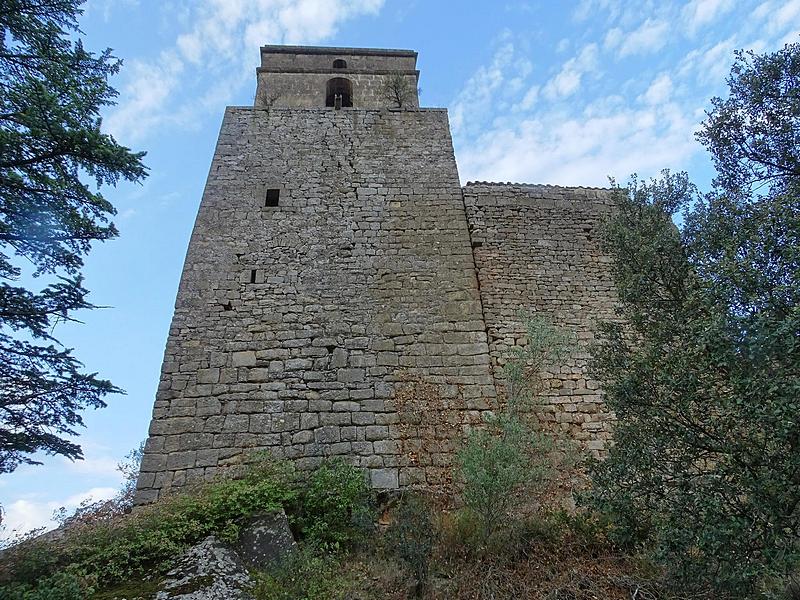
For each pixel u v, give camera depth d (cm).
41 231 670
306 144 1228
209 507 717
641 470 539
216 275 1019
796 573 494
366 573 639
